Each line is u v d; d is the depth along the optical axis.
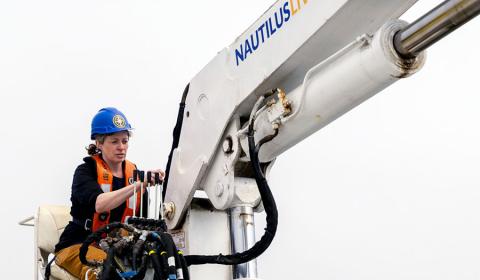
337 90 3.11
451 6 2.56
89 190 4.05
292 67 3.42
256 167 3.44
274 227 3.45
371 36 2.96
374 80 2.96
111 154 4.30
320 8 3.12
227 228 4.13
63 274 4.20
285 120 3.37
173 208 4.15
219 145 3.88
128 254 3.49
